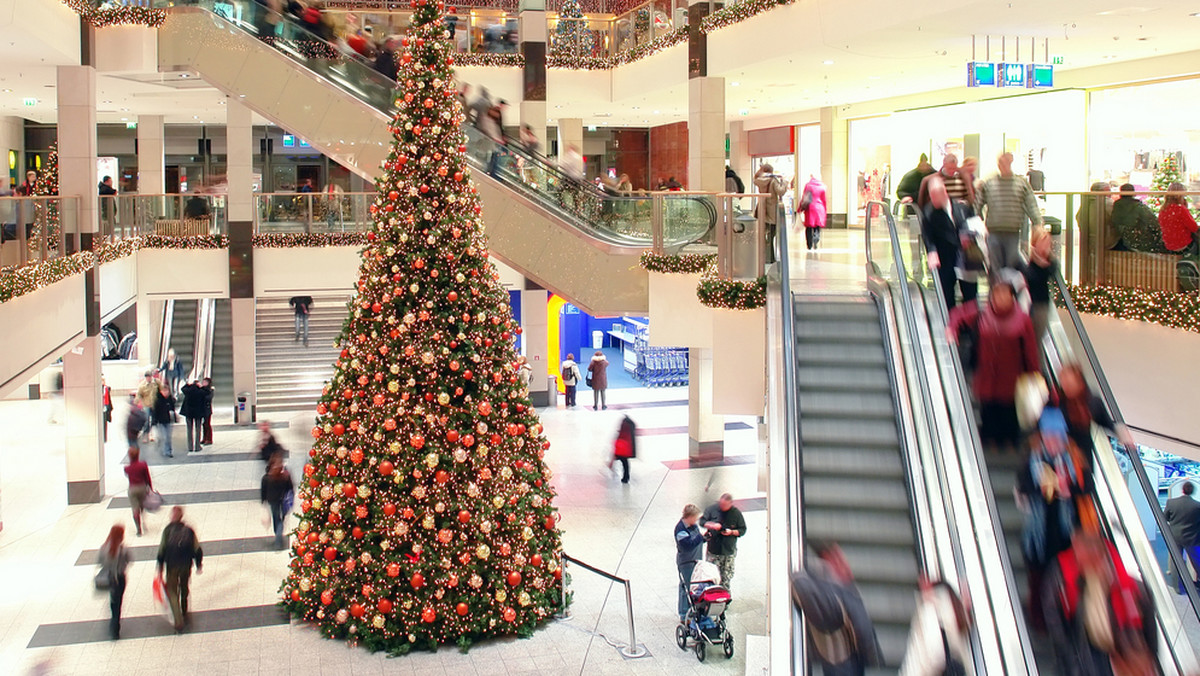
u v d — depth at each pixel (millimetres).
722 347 14117
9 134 31047
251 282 22844
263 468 19938
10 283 11922
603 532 15836
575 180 17312
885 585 8312
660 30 22203
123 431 23375
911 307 10320
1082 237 11586
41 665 11203
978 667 6961
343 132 17031
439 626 11719
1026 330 8875
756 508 16984
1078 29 14281
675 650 11609
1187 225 10148
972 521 8000
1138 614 6750
